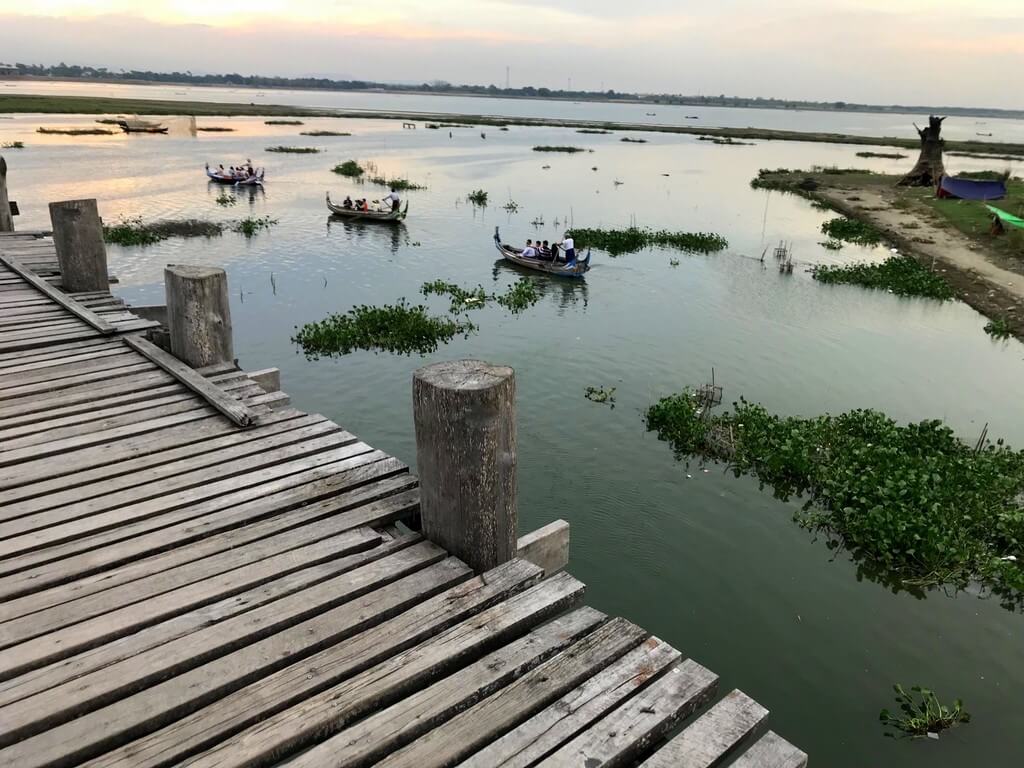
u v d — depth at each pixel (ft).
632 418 40.24
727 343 54.39
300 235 88.74
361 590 12.31
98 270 31.63
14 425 18.15
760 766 9.02
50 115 260.01
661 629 23.62
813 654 22.75
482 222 101.86
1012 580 25.86
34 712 9.34
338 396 41.70
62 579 12.28
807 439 35.40
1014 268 78.95
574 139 270.67
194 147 185.06
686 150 239.71
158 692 9.92
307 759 8.81
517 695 10.02
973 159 224.33
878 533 27.96
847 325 60.39
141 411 19.38
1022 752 19.17
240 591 12.16
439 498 13.26
